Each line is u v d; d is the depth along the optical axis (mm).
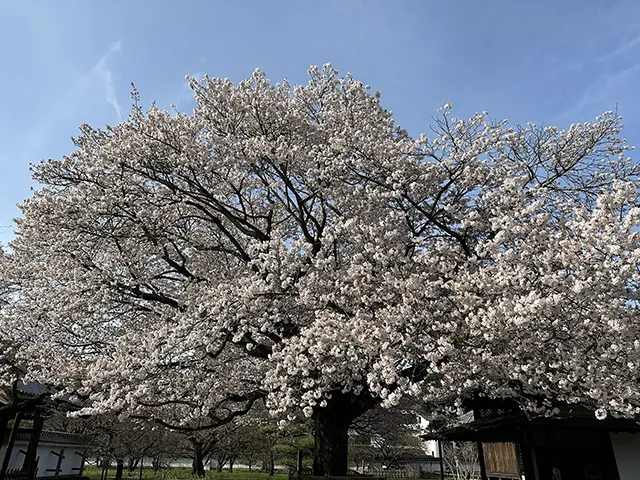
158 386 8086
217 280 9109
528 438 8023
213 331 7602
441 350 5930
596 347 6172
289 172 9562
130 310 10203
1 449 14039
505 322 5883
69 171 9312
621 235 5070
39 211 8945
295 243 7301
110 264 9344
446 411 10922
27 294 10648
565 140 8781
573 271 5918
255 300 7629
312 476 8211
